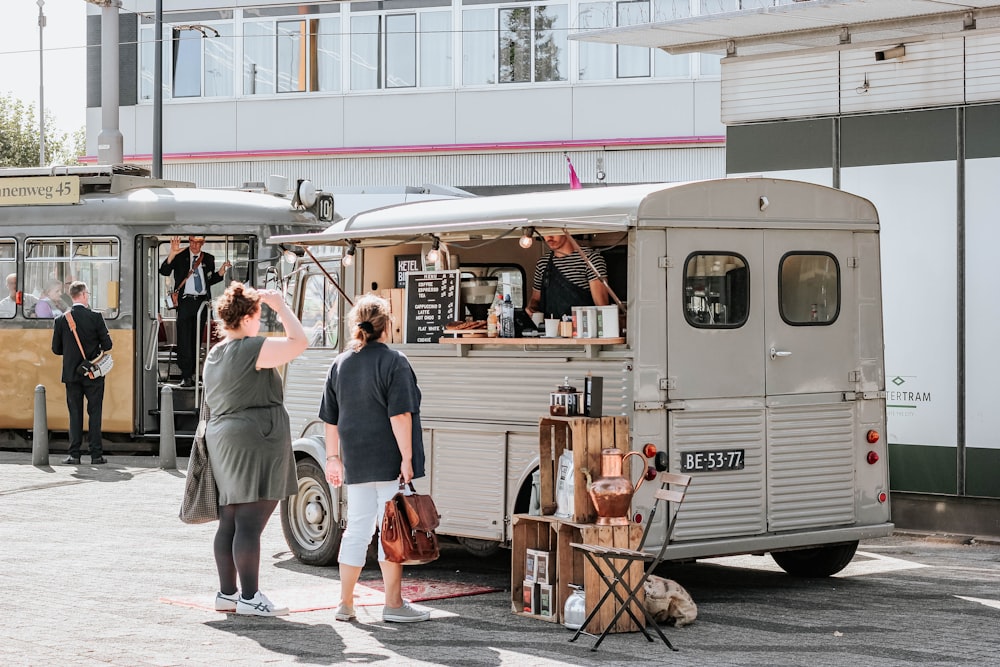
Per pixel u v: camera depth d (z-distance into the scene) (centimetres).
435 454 952
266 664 710
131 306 1747
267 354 816
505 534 905
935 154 1175
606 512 794
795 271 916
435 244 944
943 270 1172
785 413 903
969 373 1159
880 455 953
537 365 893
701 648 748
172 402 1598
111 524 1204
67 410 1762
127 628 796
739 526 879
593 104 3061
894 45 1192
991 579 974
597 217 868
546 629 799
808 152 1252
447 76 3148
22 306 1794
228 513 838
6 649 740
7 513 1265
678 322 857
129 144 3341
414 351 970
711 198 877
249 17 3266
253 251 1739
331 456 833
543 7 3078
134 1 3325
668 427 850
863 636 780
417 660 720
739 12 1145
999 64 1137
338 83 3212
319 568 1014
